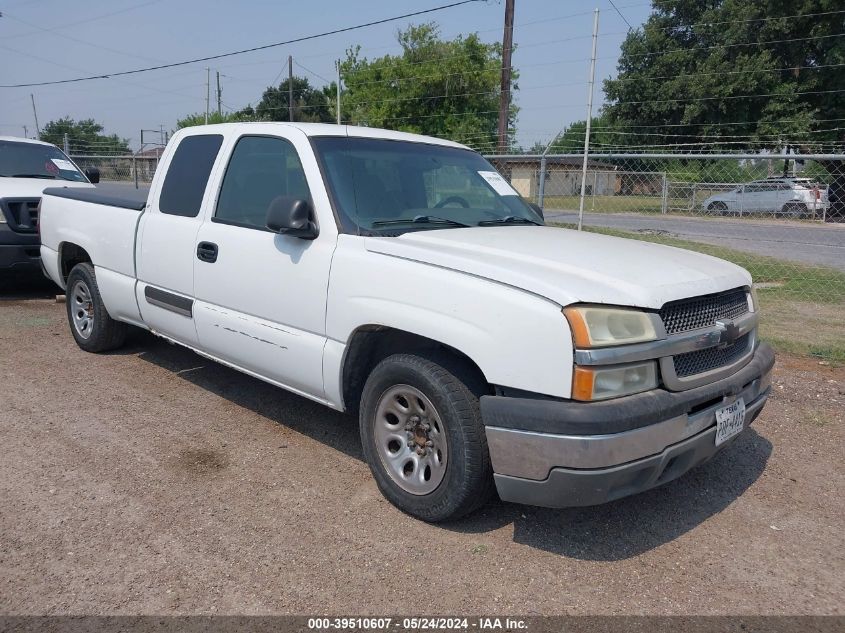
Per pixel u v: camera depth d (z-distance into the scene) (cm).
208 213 456
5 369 567
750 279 383
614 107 3403
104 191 629
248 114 5478
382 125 3378
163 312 498
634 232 1340
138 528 336
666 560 323
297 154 407
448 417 321
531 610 283
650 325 298
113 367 580
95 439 437
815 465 430
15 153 927
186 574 300
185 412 486
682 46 3344
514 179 1511
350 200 388
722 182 1507
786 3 2945
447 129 3259
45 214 644
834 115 3028
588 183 1572
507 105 1859
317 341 380
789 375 589
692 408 317
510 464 300
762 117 3083
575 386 284
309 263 380
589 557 323
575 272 313
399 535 335
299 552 319
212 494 371
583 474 283
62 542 322
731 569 318
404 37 3484
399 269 338
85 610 275
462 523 349
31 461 403
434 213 417
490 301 304
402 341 373
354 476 396
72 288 616
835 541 345
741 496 389
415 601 287
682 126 3300
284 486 382
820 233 1334
